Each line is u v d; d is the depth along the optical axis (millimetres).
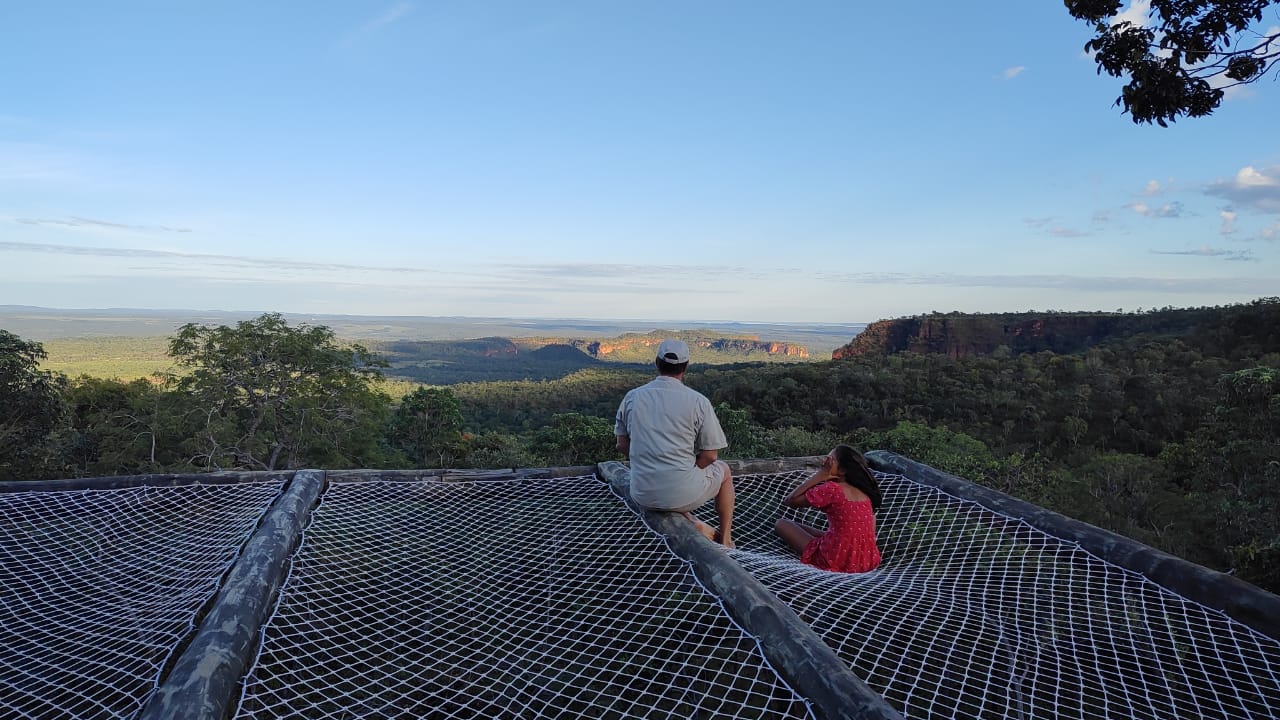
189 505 3531
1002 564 2986
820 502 3324
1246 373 18250
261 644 2023
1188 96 3574
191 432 22047
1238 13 3371
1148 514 24234
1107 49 3736
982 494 3617
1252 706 1912
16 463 17891
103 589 2641
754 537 3832
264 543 2676
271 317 22641
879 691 1923
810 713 1691
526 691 2055
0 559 2863
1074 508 22109
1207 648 2184
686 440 3164
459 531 3404
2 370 17203
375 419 24422
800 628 1993
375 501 3693
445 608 2615
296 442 22656
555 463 22672
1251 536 16562
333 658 2064
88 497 3479
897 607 2467
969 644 2240
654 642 2250
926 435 24891
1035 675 2076
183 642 1980
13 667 2002
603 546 3088
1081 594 2619
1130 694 1982
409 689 2051
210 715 1559
